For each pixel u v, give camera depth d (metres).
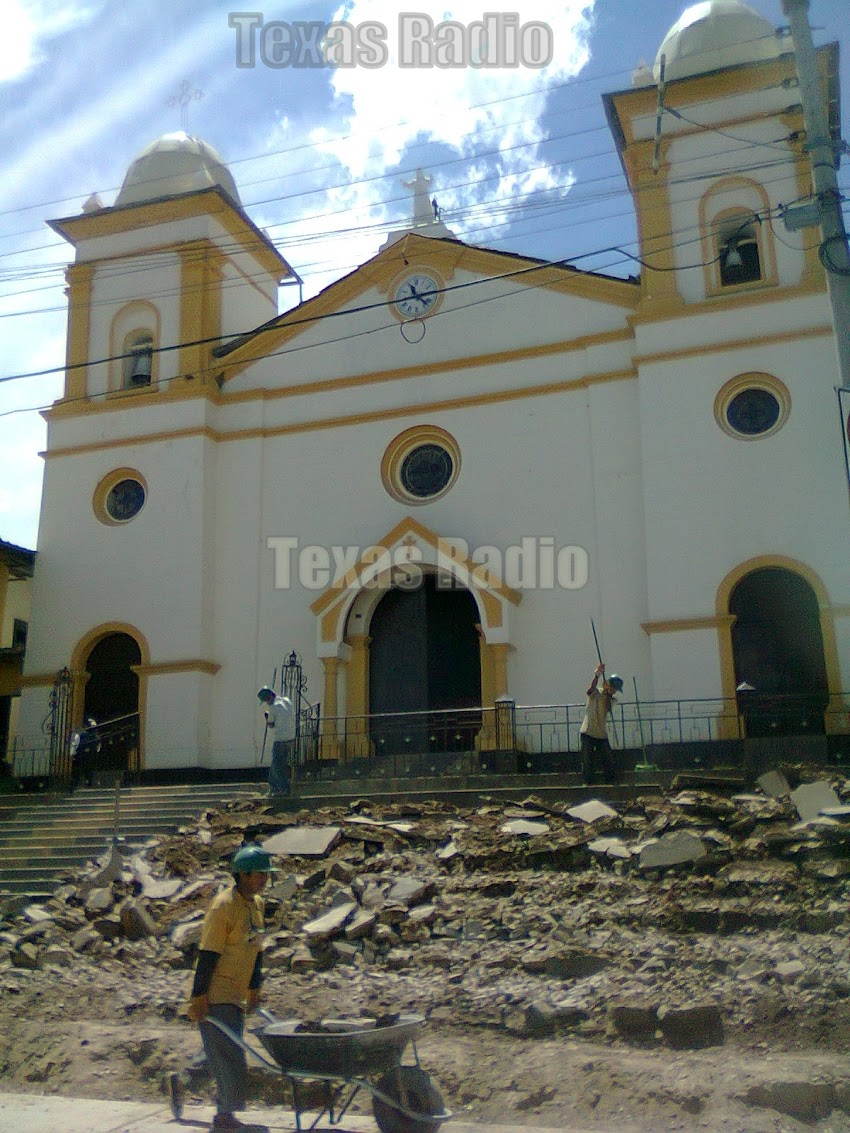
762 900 10.70
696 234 19.80
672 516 18.66
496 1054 8.45
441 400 20.92
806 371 18.52
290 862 12.98
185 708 20.69
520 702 19.27
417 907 11.45
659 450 18.95
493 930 10.88
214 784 18.72
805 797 12.68
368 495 21.11
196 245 22.89
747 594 18.34
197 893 12.70
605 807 13.38
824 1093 7.32
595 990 9.27
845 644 17.50
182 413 22.16
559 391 20.30
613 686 15.69
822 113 11.95
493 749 18.81
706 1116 7.24
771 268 19.31
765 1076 7.51
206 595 21.33
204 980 7.08
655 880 11.49
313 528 21.30
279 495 21.66
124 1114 7.88
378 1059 6.84
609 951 9.98
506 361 20.72
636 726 18.39
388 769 18.61
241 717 20.81
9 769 23.55
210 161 24.56
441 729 19.92
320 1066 6.79
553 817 13.63
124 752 21.02
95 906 12.66
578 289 20.58
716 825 12.46
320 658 20.17
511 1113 7.64
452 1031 9.02
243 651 21.11
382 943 10.91
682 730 17.88
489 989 9.58
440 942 10.81
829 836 11.38
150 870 13.63
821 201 11.66
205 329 22.61
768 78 19.94
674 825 12.44
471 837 12.98
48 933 12.12
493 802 14.64
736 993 8.86
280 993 9.88
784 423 18.45
